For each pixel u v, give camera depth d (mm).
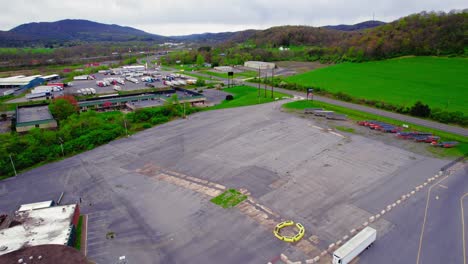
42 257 33125
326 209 45938
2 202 51438
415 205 46281
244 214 45438
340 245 38375
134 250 38938
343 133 76875
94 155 69625
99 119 88750
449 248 37438
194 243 39844
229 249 38469
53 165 65438
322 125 83250
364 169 57781
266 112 97062
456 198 47812
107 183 56531
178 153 68438
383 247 37875
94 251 38781
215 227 42812
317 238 39781
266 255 37094
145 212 47062
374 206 46281
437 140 70062
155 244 39938
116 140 78312
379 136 74562
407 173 55875
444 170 56625
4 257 33125
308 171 57719
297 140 72938
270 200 48750
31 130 80188
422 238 39344
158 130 84500
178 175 58406
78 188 55188
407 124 82375
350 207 46188
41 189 55312
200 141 74875
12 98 133875
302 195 49844
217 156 65938
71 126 81938
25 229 40719
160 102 113812
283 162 61812
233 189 52375
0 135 74938
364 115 90875
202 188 53312
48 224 41719
